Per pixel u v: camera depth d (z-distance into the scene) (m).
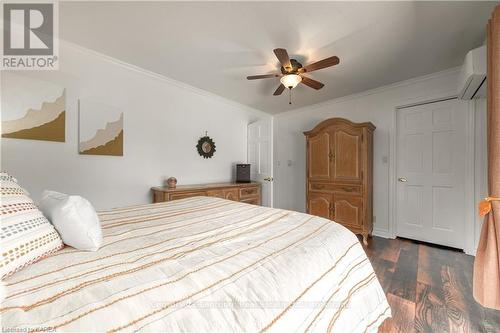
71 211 0.89
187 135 3.28
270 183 3.78
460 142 2.59
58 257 0.82
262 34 1.97
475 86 2.04
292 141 4.32
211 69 2.68
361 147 2.93
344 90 3.28
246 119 4.19
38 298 0.58
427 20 1.75
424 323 1.41
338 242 1.18
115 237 1.08
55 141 2.12
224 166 3.82
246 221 1.43
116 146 2.55
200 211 1.68
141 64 2.58
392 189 3.08
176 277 0.73
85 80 2.30
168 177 3.07
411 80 2.87
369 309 1.13
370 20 1.76
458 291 1.76
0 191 0.78
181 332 0.55
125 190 2.64
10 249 0.67
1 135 1.86
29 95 1.98
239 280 0.74
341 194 3.11
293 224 1.38
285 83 2.29
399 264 2.25
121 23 1.86
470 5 1.58
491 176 1.29
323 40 2.03
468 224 2.50
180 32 1.97
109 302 0.58
